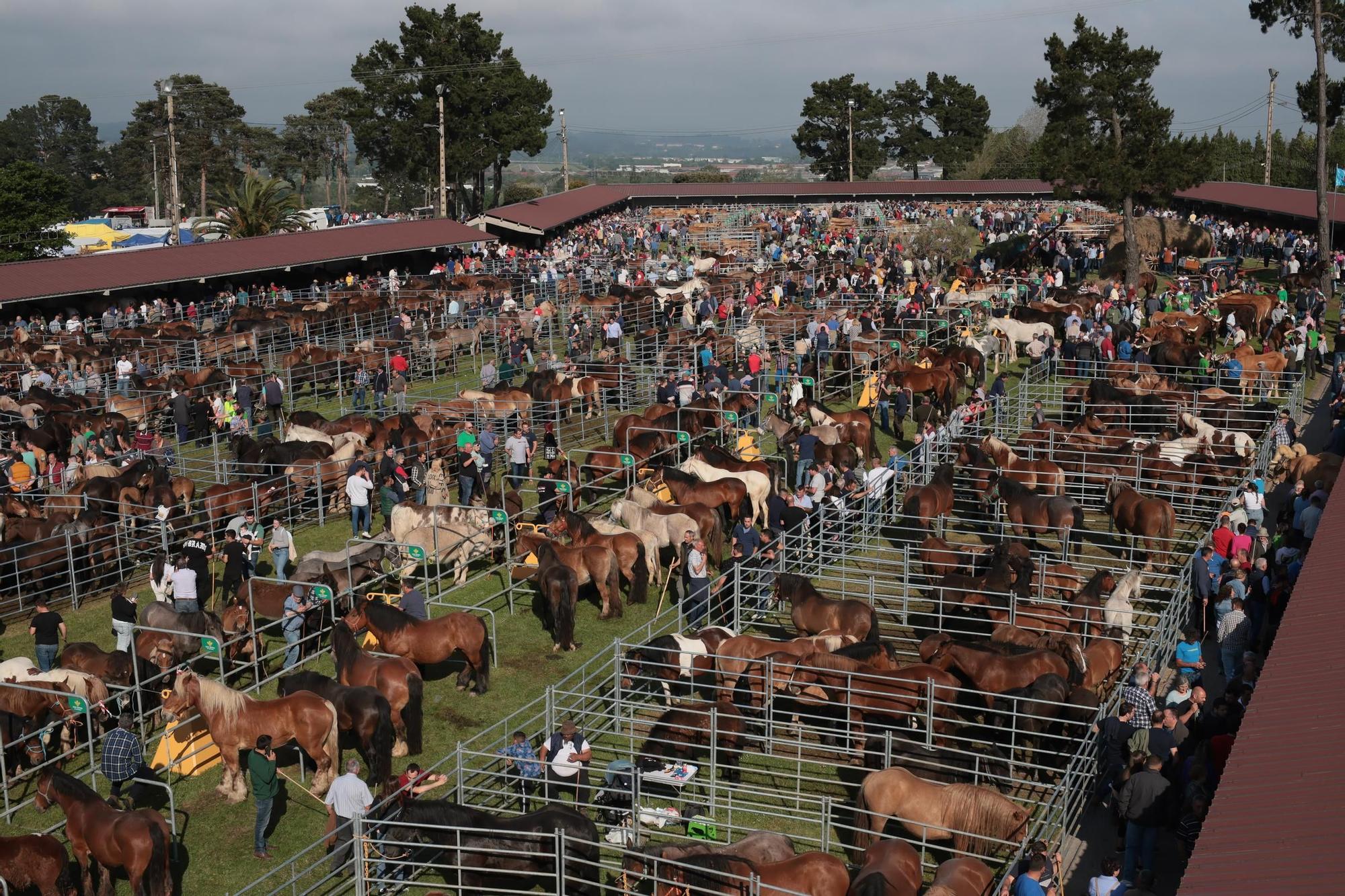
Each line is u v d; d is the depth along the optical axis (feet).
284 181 526.57
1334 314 162.09
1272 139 409.28
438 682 69.62
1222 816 32.96
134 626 63.26
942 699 57.72
